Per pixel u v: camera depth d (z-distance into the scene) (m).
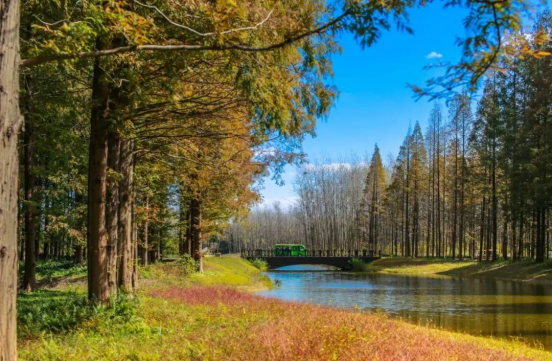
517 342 11.21
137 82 7.39
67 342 7.00
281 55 6.45
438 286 28.86
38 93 9.85
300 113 8.23
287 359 5.62
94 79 8.83
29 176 15.40
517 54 2.83
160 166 18.73
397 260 51.38
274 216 103.62
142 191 22.12
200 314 9.83
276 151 12.22
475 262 42.06
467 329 13.73
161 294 13.23
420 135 54.25
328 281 34.59
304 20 5.50
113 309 8.88
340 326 7.64
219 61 7.95
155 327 8.48
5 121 3.58
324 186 69.94
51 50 4.43
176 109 10.03
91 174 9.18
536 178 31.70
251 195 21.86
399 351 6.36
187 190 24.44
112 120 8.67
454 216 48.06
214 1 5.30
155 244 31.91
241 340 6.66
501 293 23.94
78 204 22.14
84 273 21.86
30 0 6.32
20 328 7.86
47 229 21.64
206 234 26.67
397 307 19.06
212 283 22.25
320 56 7.48
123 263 12.57
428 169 55.94
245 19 5.23
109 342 7.13
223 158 14.41
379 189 64.44
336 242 67.31
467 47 2.81
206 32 5.32
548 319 15.66
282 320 8.52
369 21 3.85
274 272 48.22
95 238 9.17
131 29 4.78
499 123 37.97
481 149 41.19
